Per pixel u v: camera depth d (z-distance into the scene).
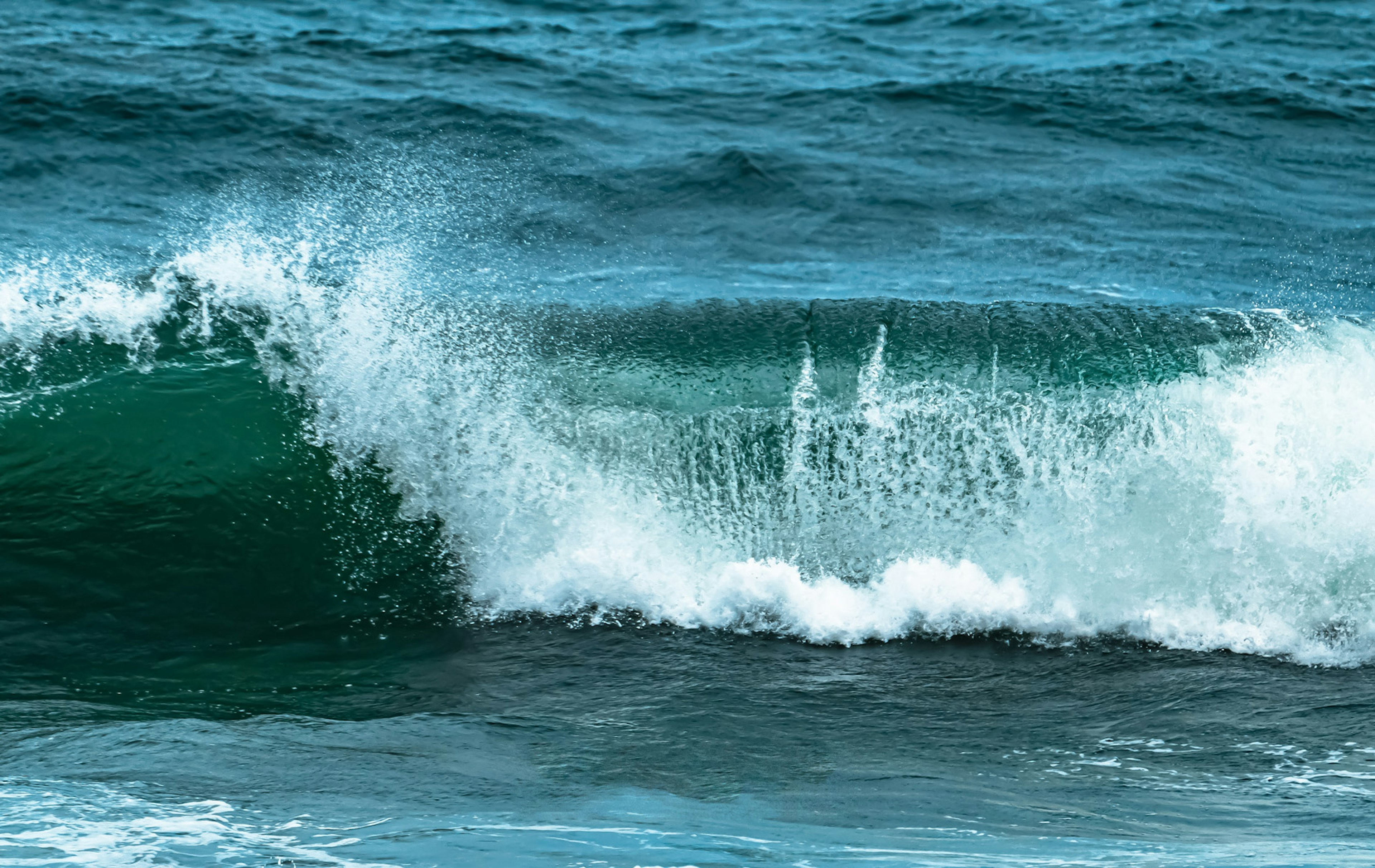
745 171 47.81
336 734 17.66
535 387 26.59
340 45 63.59
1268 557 23.16
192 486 24.47
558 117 53.91
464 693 19.86
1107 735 18.33
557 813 14.42
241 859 12.22
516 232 41.22
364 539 24.23
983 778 16.41
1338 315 28.05
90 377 26.30
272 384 26.55
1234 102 57.34
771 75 62.81
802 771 16.59
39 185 43.94
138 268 35.88
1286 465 23.70
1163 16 75.00
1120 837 13.80
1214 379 25.19
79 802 14.02
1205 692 20.17
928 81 60.91
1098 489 24.11
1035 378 25.78
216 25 66.31
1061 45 68.94
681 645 22.11
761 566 23.67
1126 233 42.59
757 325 28.80
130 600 22.70
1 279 33.28
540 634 22.55
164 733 17.50
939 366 26.50
